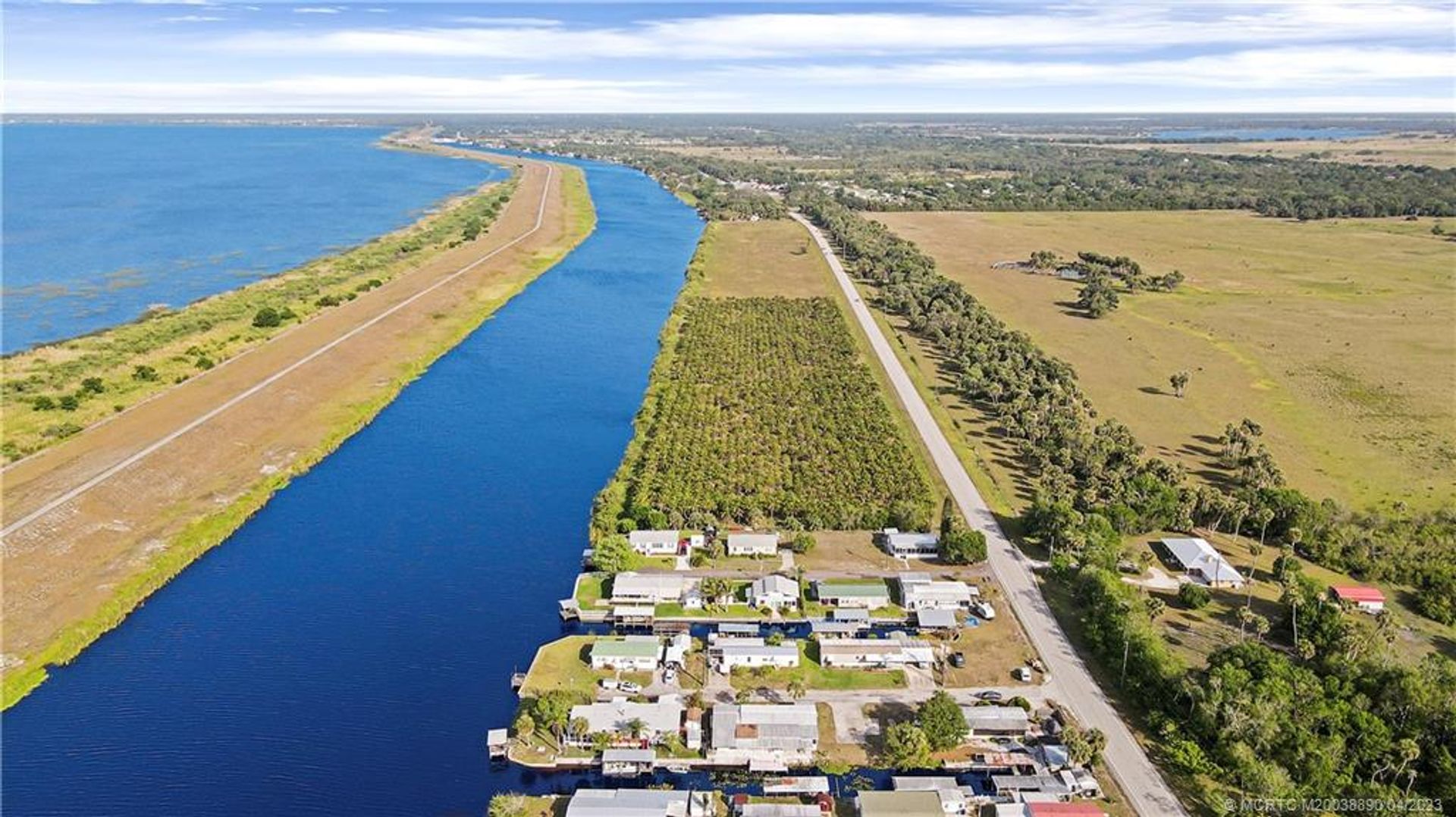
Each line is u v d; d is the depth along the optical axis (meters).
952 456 163.50
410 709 101.50
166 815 86.19
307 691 103.88
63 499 138.12
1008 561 130.38
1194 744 92.06
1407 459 161.38
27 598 116.62
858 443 165.75
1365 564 124.69
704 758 93.69
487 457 166.12
